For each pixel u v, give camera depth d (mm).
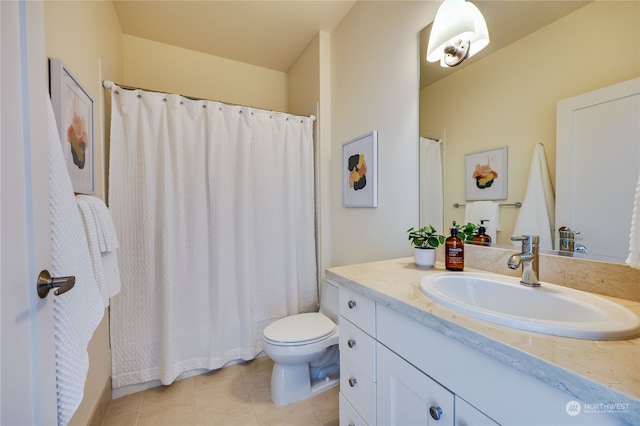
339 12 1941
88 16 1354
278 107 2787
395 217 1556
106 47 1670
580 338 529
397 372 808
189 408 1489
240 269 1926
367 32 1746
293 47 2379
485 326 591
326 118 2176
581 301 708
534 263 843
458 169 1224
